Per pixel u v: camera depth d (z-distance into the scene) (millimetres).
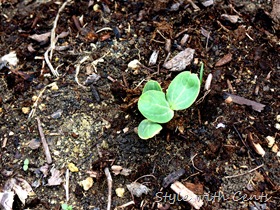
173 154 177
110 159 176
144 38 208
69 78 200
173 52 202
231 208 165
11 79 204
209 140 178
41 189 173
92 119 187
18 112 194
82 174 174
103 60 203
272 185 168
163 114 166
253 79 195
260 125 182
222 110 185
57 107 192
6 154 183
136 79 196
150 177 172
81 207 168
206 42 204
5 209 168
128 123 185
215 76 194
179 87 168
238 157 175
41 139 183
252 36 207
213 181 170
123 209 167
